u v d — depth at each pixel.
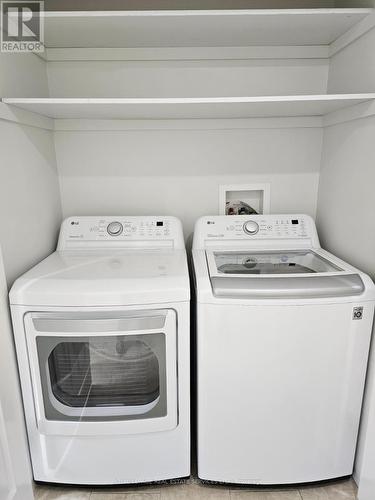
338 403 1.37
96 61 1.75
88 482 1.46
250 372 1.32
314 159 1.90
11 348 1.28
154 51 1.73
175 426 1.39
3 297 1.25
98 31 1.50
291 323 1.27
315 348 1.30
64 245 1.71
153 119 1.81
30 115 1.50
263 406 1.36
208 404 1.37
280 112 1.68
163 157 1.88
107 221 1.74
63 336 1.25
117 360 1.36
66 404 1.38
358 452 1.47
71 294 1.22
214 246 1.72
